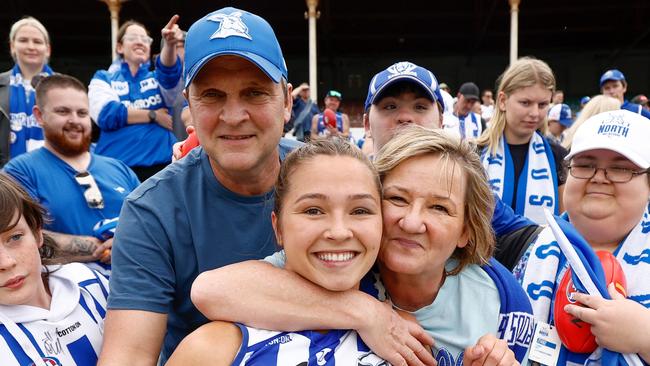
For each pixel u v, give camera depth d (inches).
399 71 101.1
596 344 59.4
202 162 70.4
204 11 853.2
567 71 1082.7
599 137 65.6
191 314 69.4
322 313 54.1
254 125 64.1
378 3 853.2
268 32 65.2
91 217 119.6
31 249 66.5
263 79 63.3
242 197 69.0
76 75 1073.5
